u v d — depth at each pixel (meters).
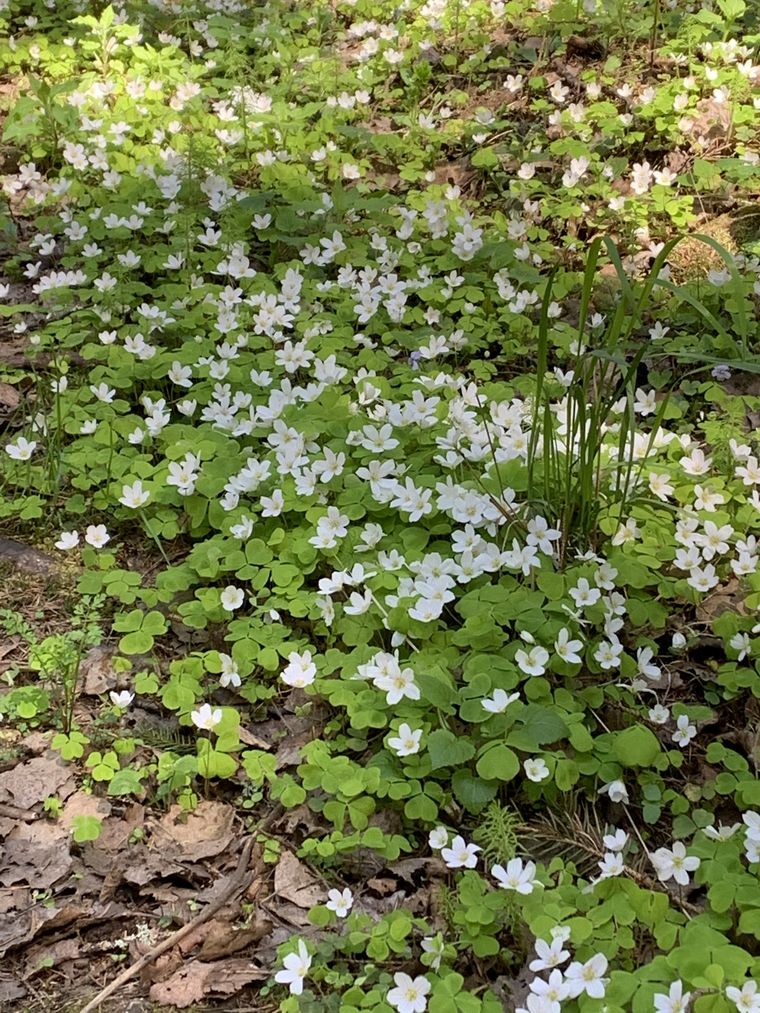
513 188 1.20
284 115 1.37
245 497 0.81
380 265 1.10
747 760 0.63
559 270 1.06
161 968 0.53
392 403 0.86
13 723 0.65
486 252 1.09
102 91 1.43
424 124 1.35
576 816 0.59
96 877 0.57
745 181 1.16
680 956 0.49
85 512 0.82
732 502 0.79
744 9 1.39
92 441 0.86
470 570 0.70
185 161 1.25
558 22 1.51
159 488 0.80
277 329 1.01
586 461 0.75
